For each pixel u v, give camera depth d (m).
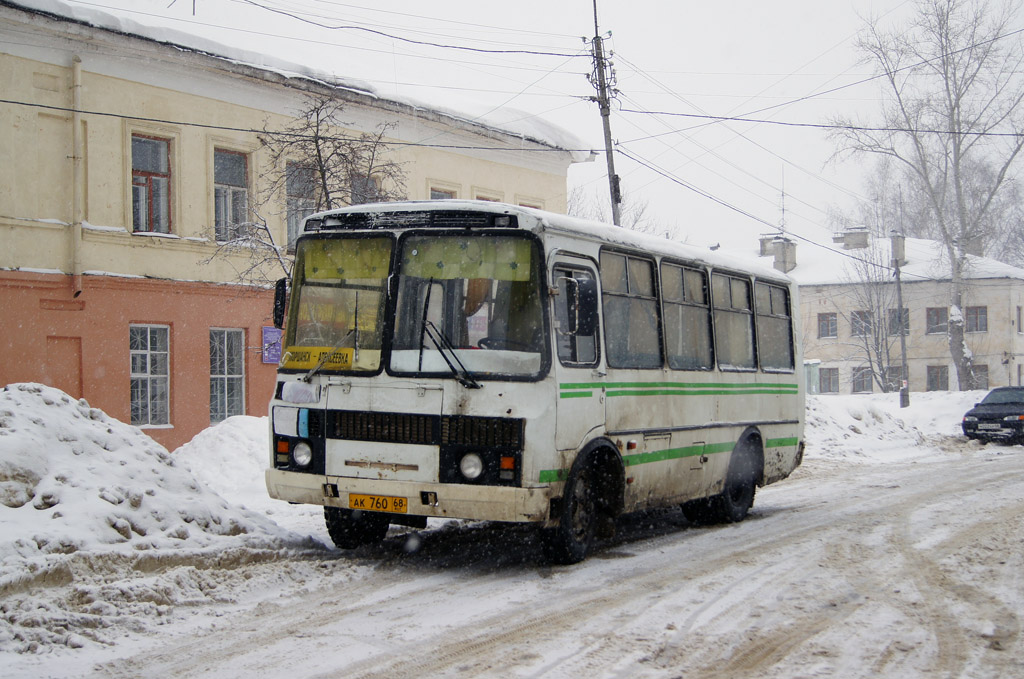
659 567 9.06
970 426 27.45
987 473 18.55
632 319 9.86
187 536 8.38
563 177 30.33
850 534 11.08
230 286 21.12
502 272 8.37
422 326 8.40
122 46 19.11
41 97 18.20
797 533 11.27
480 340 8.28
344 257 8.83
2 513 7.62
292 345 8.91
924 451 24.80
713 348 11.62
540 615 7.13
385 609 7.27
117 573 7.46
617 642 6.43
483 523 11.38
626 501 9.63
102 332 18.97
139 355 19.77
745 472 12.45
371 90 23.88
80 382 18.66
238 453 14.95
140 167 19.95
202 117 20.69
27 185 17.95
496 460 8.09
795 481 17.77
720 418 11.68
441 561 9.20
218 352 21.22
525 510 8.09
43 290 18.16
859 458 22.45
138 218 19.92
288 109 22.22
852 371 59.00
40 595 6.79
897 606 7.46
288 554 8.85
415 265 8.55
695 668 5.88
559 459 8.38
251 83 21.41
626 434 9.52
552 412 8.24
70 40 18.50
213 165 20.94
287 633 6.57
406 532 10.69
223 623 6.80
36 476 8.15
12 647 5.98
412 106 24.42
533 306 8.31
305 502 8.73
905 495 14.97
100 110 19.02
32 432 8.53
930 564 9.15
